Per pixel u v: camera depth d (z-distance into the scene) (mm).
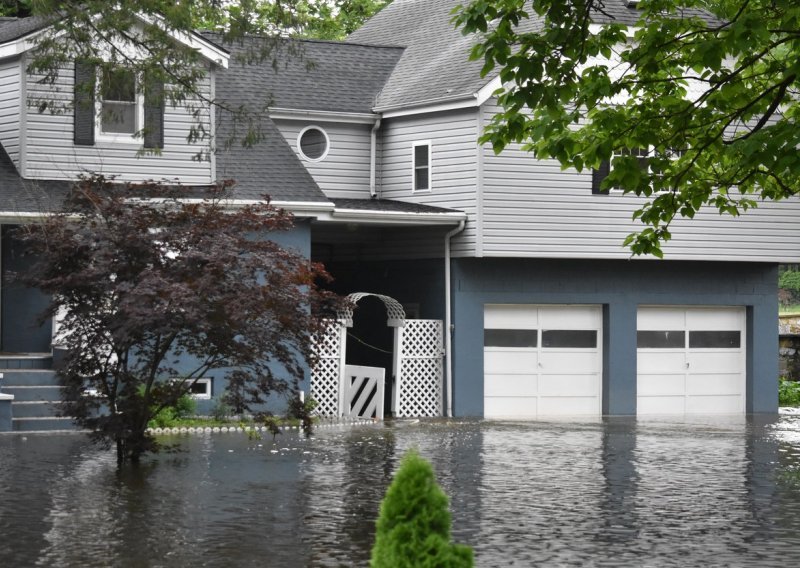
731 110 27000
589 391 48406
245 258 27719
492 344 47062
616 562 18891
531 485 26812
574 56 25500
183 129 43125
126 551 19109
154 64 36656
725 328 50656
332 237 49250
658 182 27625
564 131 26281
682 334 49875
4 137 41625
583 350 48344
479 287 46312
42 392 36781
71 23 35688
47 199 39250
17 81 41062
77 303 27828
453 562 10867
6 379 36781
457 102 45531
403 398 45438
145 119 42375
